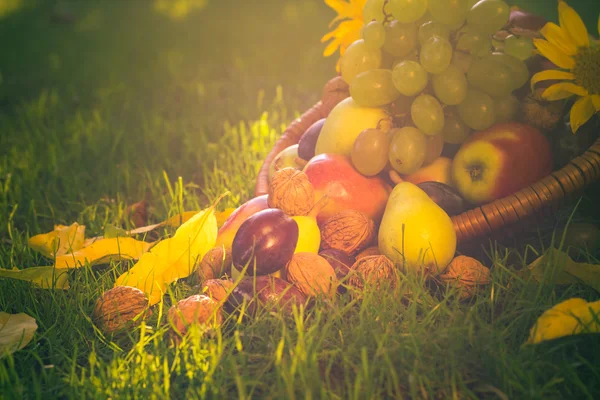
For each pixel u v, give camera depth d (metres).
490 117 0.82
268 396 0.66
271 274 0.77
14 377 0.70
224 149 1.19
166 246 0.79
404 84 0.81
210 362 0.69
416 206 0.79
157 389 0.67
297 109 1.35
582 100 0.82
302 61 1.63
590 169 0.79
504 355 0.69
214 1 2.21
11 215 0.96
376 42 0.83
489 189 0.82
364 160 0.83
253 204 0.85
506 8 0.82
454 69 0.81
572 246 0.83
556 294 0.78
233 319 0.75
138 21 2.09
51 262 0.87
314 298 0.76
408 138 0.81
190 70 1.60
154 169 1.14
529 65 0.90
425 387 0.68
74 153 1.16
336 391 0.68
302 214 0.80
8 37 2.02
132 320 0.75
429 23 0.82
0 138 1.26
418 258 0.78
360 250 0.82
